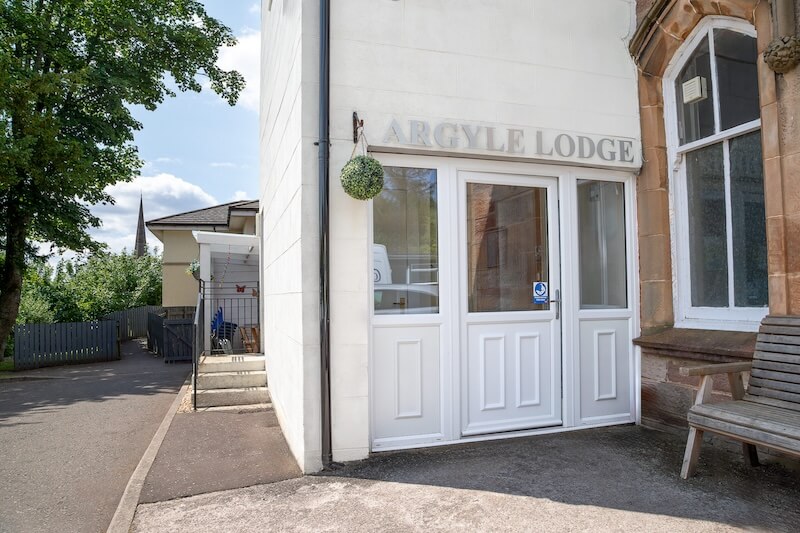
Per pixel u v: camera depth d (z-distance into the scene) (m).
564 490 3.70
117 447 5.71
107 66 14.95
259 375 7.54
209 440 5.30
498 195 5.08
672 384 5.04
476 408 4.91
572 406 5.18
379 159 4.62
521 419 5.05
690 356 4.77
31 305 16.25
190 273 16.75
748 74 4.64
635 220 5.50
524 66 5.02
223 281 11.95
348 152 4.42
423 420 4.70
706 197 5.06
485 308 4.99
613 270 5.51
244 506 3.62
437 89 4.71
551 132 5.09
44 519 3.85
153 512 3.57
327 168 4.29
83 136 14.88
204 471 4.35
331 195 4.36
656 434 5.00
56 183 13.50
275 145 6.80
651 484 3.77
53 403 8.38
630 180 5.50
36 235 15.27
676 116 5.30
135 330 21.53
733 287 4.78
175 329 14.10
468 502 3.54
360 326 4.37
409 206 4.75
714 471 4.00
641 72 5.43
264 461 4.58
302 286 4.24
